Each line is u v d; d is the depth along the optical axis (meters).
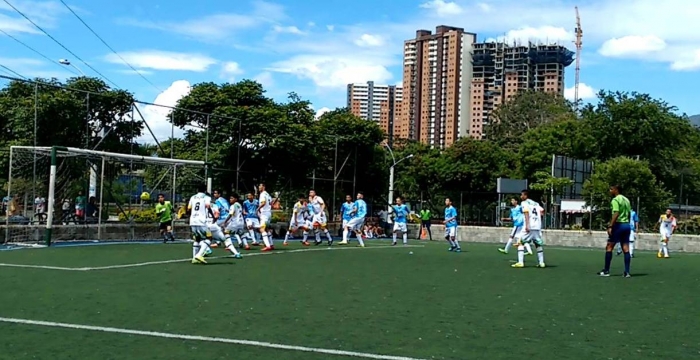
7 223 23.52
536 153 62.06
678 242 35.84
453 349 8.18
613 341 8.86
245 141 34.09
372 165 43.56
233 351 7.82
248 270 16.64
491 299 12.45
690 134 61.41
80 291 12.32
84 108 27.36
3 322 9.27
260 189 24.33
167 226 27.67
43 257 18.92
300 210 28.33
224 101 35.09
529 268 19.44
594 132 58.66
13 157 24.33
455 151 64.12
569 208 44.25
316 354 7.77
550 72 124.94
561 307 11.66
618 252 30.38
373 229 41.75
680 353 8.24
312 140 36.22
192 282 13.94
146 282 13.80
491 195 45.69
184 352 7.73
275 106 37.22
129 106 26.80
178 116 32.00
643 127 56.34
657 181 54.41
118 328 8.99
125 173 28.27
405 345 8.34
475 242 39.72
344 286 13.86
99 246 23.89
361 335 8.87
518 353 8.05
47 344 8.01
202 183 30.41
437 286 14.28
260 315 10.17
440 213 47.72
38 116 27.48
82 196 26.38
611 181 43.41
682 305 12.23
